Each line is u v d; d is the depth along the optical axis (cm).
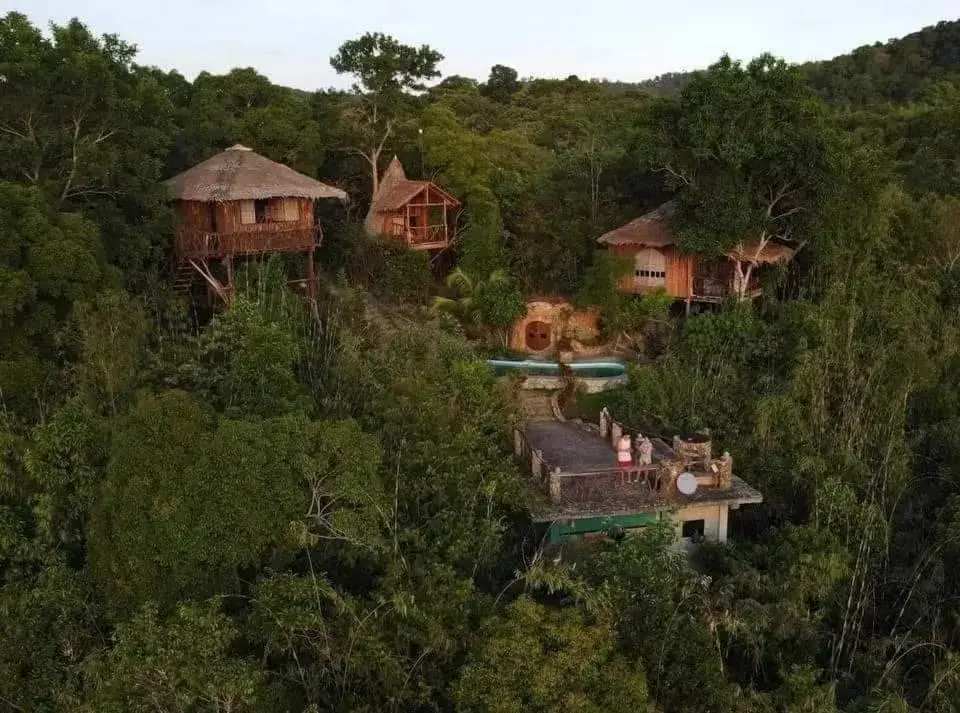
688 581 1416
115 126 2167
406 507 1508
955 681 1412
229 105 3291
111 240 2169
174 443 1213
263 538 1222
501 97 5972
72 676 1138
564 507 1775
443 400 1956
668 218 2923
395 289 3038
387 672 1166
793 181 2630
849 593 1670
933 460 2141
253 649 1203
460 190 3284
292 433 1298
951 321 2597
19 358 1617
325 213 3288
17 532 1241
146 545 1159
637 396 2316
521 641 1098
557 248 3192
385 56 3266
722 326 2556
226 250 2466
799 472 1991
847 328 2403
